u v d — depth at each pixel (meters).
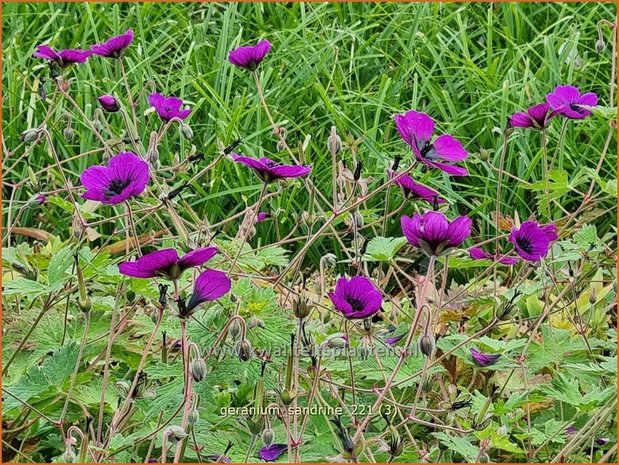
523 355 1.20
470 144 2.12
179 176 1.87
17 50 2.27
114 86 2.04
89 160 2.03
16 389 1.11
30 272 1.23
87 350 1.22
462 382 1.32
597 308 1.48
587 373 1.28
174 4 2.52
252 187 1.82
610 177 2.07
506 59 2.39
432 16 2.39
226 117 2.00
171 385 1.08
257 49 1.36
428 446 1.22
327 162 2.02
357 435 0.99
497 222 1.49
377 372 1.21
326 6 2.48
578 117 1.38
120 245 1.57
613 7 2.43
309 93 2.20
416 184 1.21
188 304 0.98
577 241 1.38
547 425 1.17
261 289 1.21
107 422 1.20
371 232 1.91
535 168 2.02
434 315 1.26
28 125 2.05
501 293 1.44
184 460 1.12
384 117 2.19
